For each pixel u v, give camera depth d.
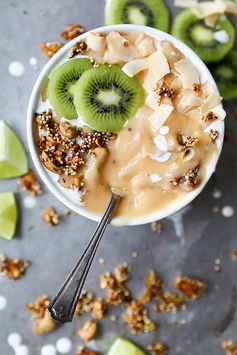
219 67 0.55
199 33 0.55
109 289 0.55
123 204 0.48
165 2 0.55
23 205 0.55
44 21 0.55
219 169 0.55
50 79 0.48
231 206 0.55
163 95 0.47
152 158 0.47
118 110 0.47
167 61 0.48
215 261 0.56
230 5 0.55
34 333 0.56
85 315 0.56
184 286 0.55
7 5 0.55
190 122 0.47
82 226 0.55
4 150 0.54
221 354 0.56
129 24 0.51
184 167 0.47
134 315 0.55
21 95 0.55
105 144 0.48
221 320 0.56
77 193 0.48
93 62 0.48
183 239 0.56
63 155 0.48
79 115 0.48
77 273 0.49
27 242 0.55
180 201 0.48
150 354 0.56
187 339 0.56
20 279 0.56
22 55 0.55
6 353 0.56
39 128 0.48
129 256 0.55
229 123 0.55
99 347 0.56
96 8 0.55
